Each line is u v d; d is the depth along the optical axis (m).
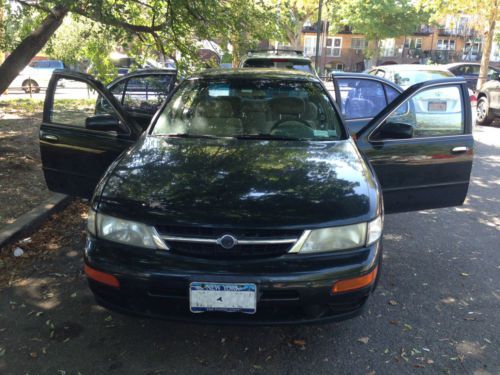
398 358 2.90
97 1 5.16
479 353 2.96
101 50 7.13
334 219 2.65
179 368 2.78
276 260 2.57
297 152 3.38
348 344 3.04
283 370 2.77
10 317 3.26
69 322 3.21
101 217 2.77
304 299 2.60
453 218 5.59
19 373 2.70
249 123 3.88
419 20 35.06
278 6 7.21
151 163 3.18
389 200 4.20
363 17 34.97
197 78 4.39
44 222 4.91
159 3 6.34
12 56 6.59
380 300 3.61
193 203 2.71
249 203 2.70
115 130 4.07
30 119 11.12
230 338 3.08
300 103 4.06
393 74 12.17
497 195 6.58
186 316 2.68
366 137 4.04
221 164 3.14
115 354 2.89
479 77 18.03
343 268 2.62
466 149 4.26
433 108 4.28
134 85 6.43
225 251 2.58
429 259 4.40
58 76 4.35
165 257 2.61
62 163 4.33
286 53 10.06
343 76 5.96
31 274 3.87
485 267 4.25
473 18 20.05
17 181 6.03
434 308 3.50
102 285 2.72
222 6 6.24
